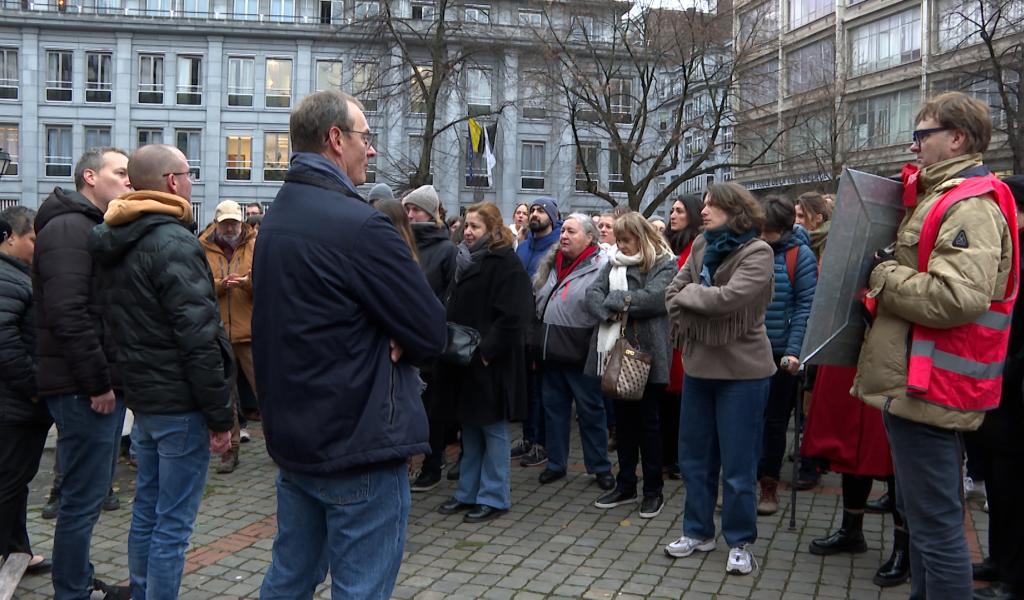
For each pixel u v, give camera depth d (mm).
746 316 4090
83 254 3463
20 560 3756
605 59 23453
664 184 39031
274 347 2381
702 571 4312
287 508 2576
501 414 5148
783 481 6137
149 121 37156
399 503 2488
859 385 3059
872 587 4086
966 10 24031
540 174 36719
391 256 2367
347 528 2418
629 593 4031
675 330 4355
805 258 5348
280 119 37562
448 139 34719
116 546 4715
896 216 3199
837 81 27562
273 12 37562
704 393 4406
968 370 2816
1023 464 3707
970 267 2707
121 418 3689
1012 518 3756
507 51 24969
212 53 37062
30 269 3984
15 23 36094
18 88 36719
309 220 2375
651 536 4891
